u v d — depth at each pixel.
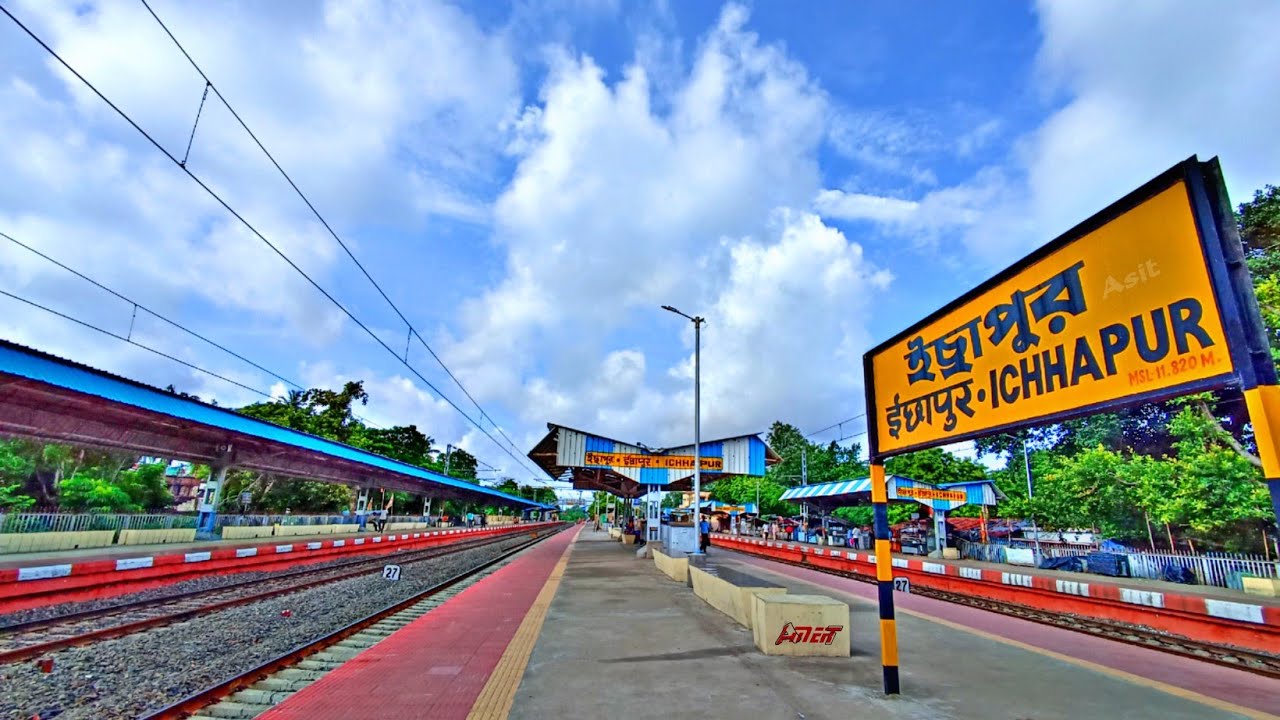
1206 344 3.22
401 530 45.12
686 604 11.03
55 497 30.06
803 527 40.12
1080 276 4.04
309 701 5.25
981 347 4.87
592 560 22.36
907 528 38.72
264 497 43.00
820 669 6.36
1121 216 3.78
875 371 6.26
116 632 9.01
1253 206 19.70
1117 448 25.72
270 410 47.88
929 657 7.02
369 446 53.38
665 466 24.78
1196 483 17.72
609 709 5.00
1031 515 26.05
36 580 11.12
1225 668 7.14
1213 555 17.25
